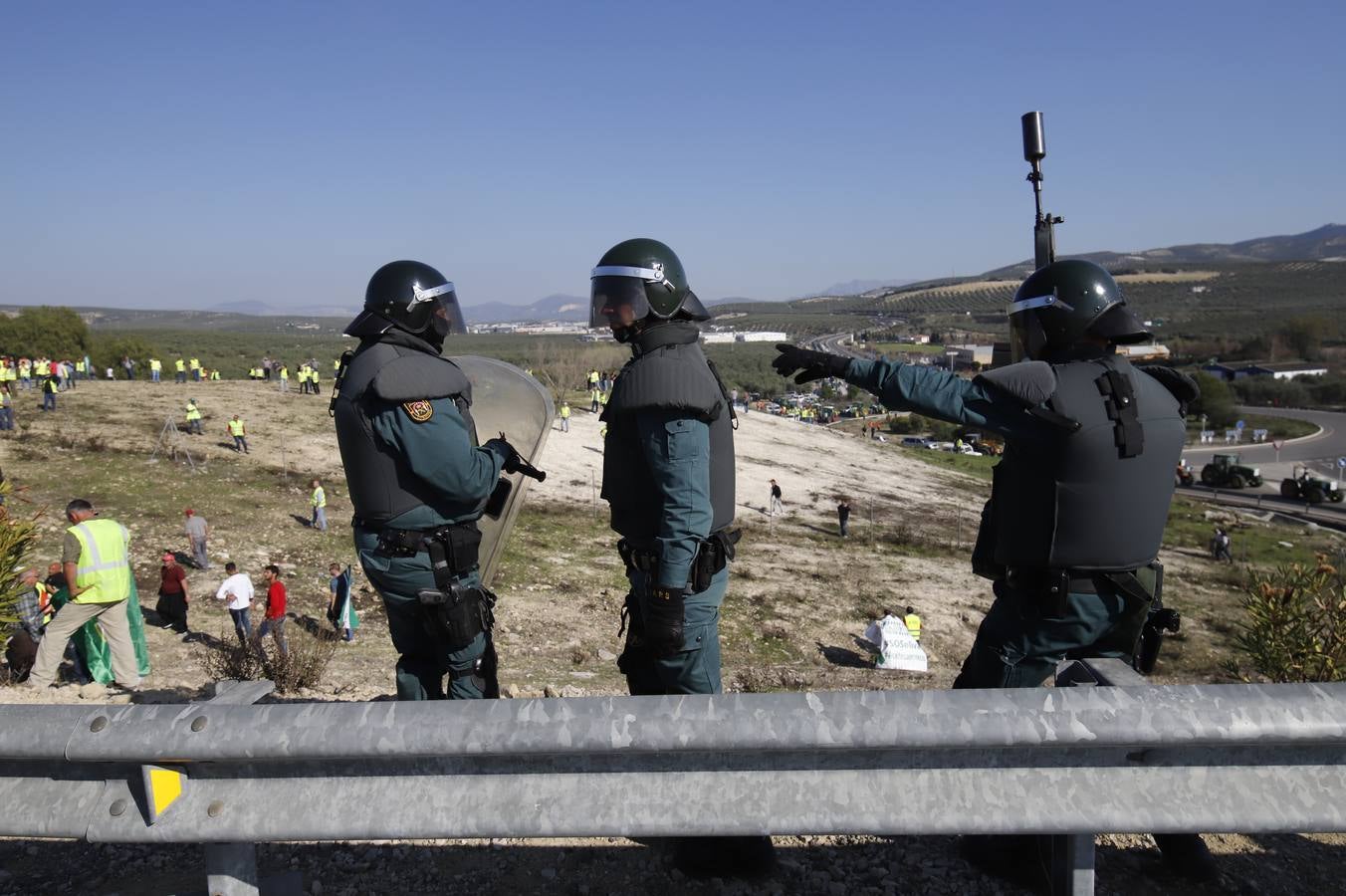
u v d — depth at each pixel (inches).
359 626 581.0
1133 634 98.3
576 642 581.3
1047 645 99.0
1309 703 62.7
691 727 62.9
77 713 68.0
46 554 634.2
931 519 1408.7
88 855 99.0
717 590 103.5
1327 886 94.3
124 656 312.3
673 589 94.0
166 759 66.4
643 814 65.3
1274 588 268.8
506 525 118.6
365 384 98.0
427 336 106.7
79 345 2913.4
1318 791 65.2
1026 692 64.1
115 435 1108.5
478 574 109.3
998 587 105.3
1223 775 65.2
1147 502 94.7
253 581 648.4
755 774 65.6
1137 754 65.6
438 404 98.5
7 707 69.5
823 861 98.6
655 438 95.4
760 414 2551.7
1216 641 771.4
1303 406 4276.6
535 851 98.6
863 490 1615.4
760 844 93.8
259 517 828.6
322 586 662.5
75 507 303.7
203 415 1350.9
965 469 2190.0
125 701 254.4
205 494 886.4
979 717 62.8
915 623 638.5
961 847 98.5
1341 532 1723.7
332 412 104.3
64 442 1018.7
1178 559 1323.8
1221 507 2037.4
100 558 300.5
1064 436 93.1
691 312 102.6
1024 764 65.3
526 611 650.2
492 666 112.1
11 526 259.8
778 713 63.1
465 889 91.9
